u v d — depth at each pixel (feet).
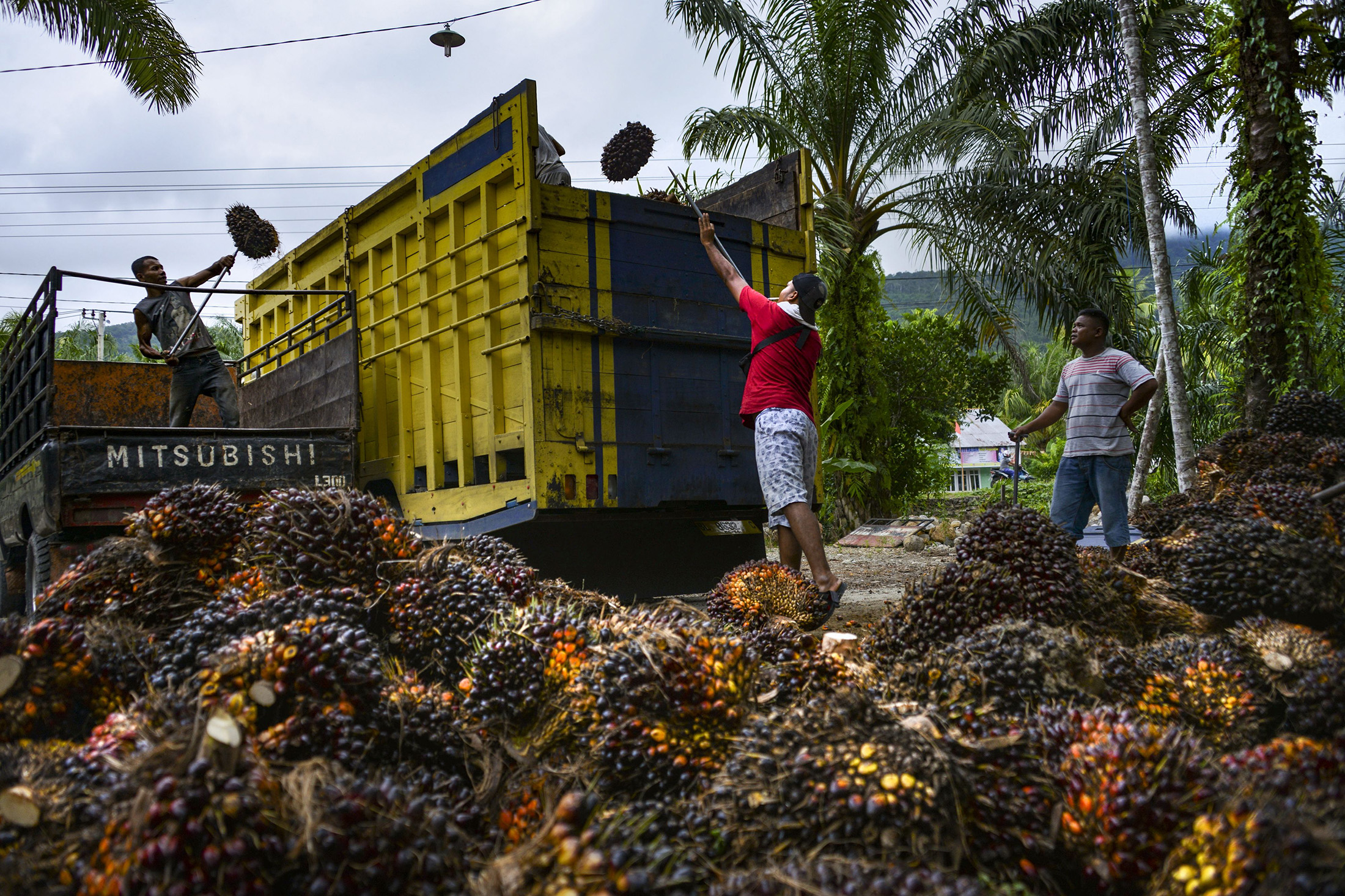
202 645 7.63
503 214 18.13
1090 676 8.21
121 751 5.91
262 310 30.42
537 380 17.37
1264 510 13.78
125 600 9.66
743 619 13.50
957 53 44.88
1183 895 4.86
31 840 5.41
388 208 22.61
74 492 16.66
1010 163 42.32
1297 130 25.72
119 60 36.32
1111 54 42.93
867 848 5.33
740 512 21.26
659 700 7.18
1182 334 47.19
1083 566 11.35
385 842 4.98
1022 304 48.44
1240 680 8.44
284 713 6.66
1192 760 5.70
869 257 48.37
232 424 23.58
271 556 9.64
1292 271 25.85
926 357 55.88
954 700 7.73
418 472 21.62
